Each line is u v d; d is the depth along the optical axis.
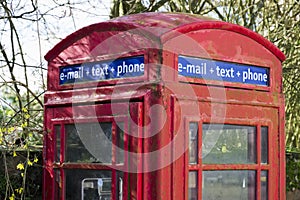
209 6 9.87
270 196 4.88
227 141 4.61
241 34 4.79
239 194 4.67
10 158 5.54
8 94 7.02
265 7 9.73
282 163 5.00
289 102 10.34
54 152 4.87
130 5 8.66
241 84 4.75
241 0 9.53
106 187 4.46
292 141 10.80
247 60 4.82
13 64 6.79
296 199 6.95
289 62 9.79
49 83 5.02
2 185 5.46
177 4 9.40
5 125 5.49
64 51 4.92
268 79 5.00
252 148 4.79
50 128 4.91
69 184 4.75
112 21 4.59
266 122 4.88
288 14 9.78
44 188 4.95
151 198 4.22
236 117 4.67
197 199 4.36
